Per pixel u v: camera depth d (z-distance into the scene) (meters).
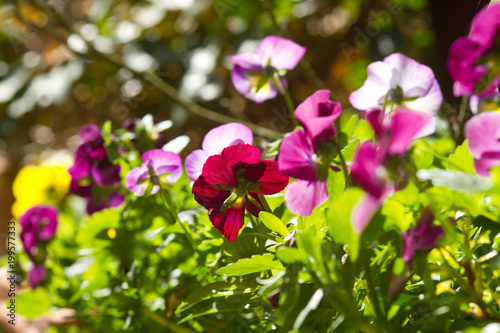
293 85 1.68
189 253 0.61
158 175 0.57
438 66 1.35
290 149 0.47
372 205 0.41
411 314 0.47
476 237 0.48
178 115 1.45
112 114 1.83
